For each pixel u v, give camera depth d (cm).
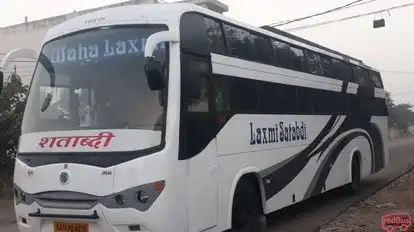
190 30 567
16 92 1305
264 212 708
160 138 501
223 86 620
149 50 481
